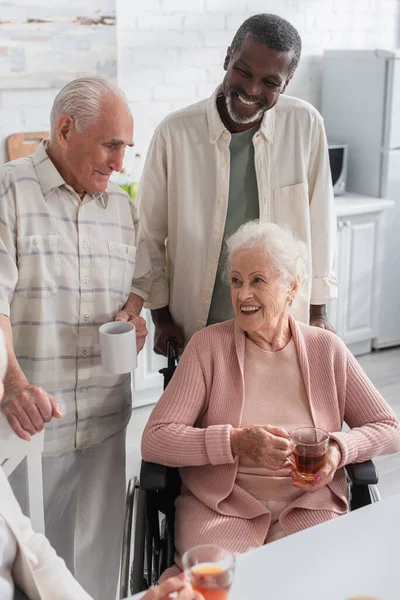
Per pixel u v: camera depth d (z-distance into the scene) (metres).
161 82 3.72
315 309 2.38
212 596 1.14
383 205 4.04
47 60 3.33
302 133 2.19
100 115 1.76
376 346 4.38
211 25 3.79
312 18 4.13
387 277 4.26
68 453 1.99
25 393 1.61
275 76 1.95
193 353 1.93
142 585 1.71
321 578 1.30
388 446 1.84
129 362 1.87
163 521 2.15
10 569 1.28
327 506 1.76
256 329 1.88
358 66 4.04
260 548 1.38
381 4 4.37
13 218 1.82
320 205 2.28
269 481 1.81
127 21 3.54
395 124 3.99
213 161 2.17
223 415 1.88
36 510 1.58
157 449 1.82
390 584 1.29
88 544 2.14
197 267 2.23
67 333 1.93
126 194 2.02
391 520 1.48
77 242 1.90
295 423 1.87
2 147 3.35
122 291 2.02
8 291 1.80
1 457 1.55
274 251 1.86
